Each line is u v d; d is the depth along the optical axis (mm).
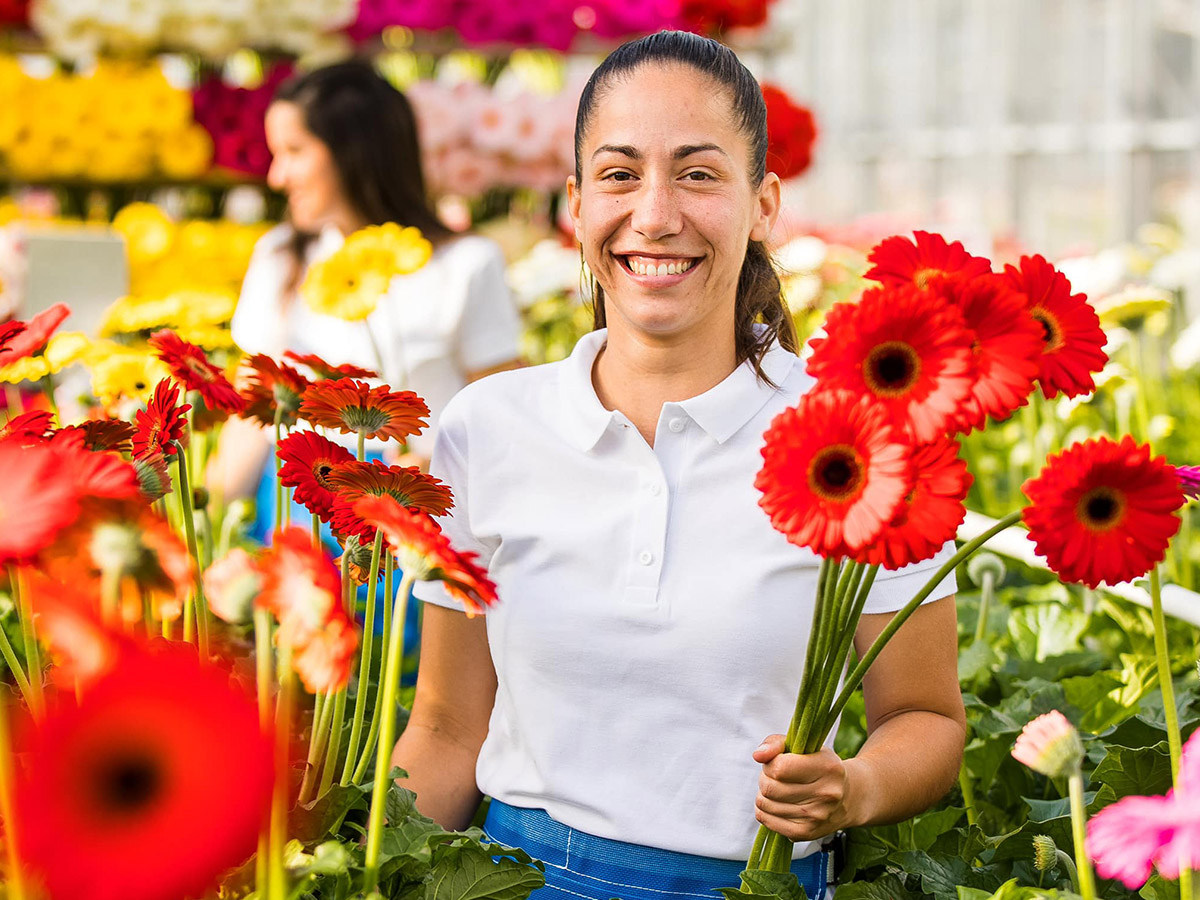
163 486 1061
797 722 1097
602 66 1351
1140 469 935
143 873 601
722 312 1367
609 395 1420
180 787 612
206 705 624
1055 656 1979
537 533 1361
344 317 1973
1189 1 6848
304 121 2736
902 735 1291
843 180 9430
